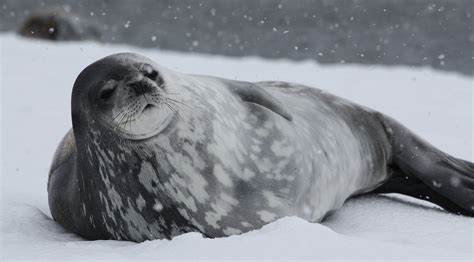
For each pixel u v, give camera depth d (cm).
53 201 2070
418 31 16462
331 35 15938
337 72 5222
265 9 18700
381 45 15075
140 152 1717
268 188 1845
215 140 1792
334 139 2172
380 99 4191
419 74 5184
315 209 2016
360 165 2284
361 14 18200
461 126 3525
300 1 19525
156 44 14838
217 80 1992
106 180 1792
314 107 2242
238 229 1794
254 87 2014
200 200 1762
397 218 2091
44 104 3906
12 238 1781
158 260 1423
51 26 7769
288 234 1515
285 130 1939
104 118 1700
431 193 2331
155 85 1669
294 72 5109
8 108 3797
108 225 1853
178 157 1736
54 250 1600
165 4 19250
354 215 2134
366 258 1393
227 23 17250
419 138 2394
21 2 18700
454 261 1436
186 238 1546
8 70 4822
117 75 1688
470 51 14538
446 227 1991
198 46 14788
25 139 3206
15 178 2591
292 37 15738
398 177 2397
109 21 17175
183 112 1745
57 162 2175
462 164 2347
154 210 1762
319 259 1380
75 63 5178
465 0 19488
